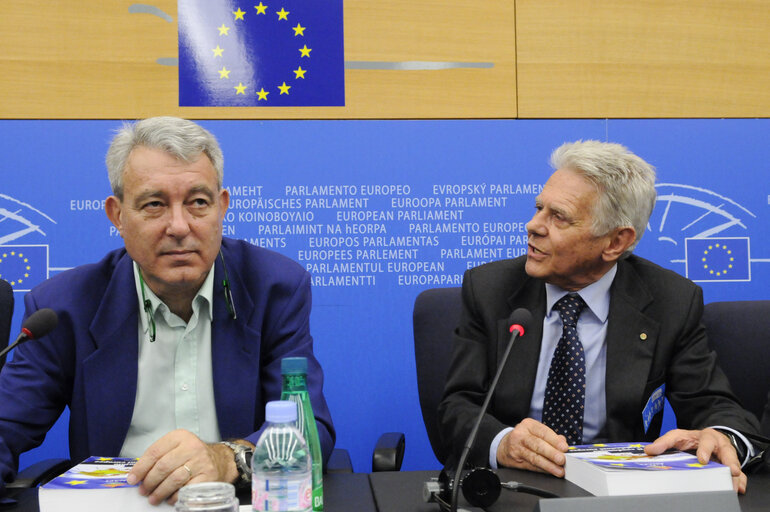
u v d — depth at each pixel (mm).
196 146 1338
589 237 1565
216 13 2607
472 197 2672
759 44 2730
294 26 2629
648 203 1608
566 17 2705
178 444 1026
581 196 1559
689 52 2727
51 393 1429
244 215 2607
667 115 2723
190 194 1328
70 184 2553
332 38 2643
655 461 1137
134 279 1475
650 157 2703
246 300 1497
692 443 1233
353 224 2641
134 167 1313
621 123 2699
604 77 2711
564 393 1570
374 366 2637
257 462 895
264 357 1522
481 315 1708
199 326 1488
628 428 1562
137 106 2580
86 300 1463
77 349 1426
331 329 2625
